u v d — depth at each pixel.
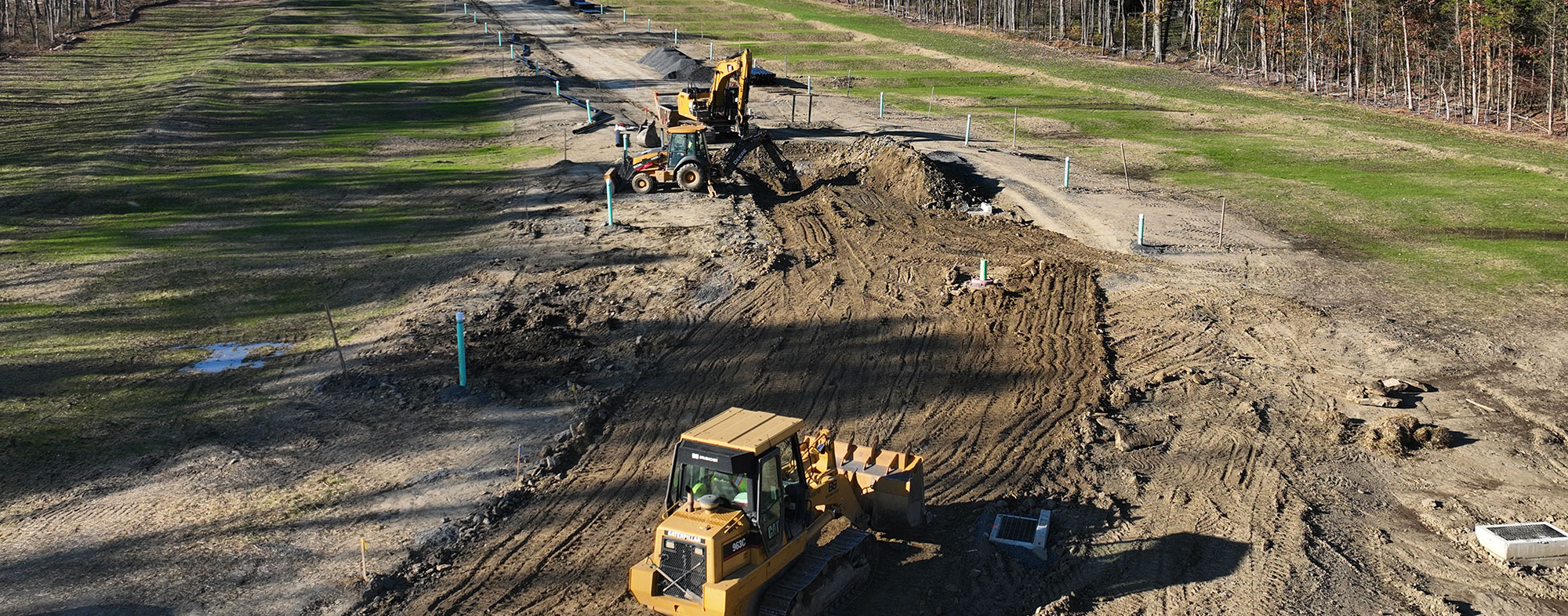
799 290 26.34
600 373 20.83
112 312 24.95
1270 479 16.70
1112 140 49.41
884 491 14.38
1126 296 26.38
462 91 62.03
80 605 12.87
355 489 16.00
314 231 32.84
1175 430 18.61
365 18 96.62
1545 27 55.09
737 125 43.72
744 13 109.56
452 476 16.47
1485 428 18.77
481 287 26.69
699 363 21.50
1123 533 14.95
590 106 55.09
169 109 53.31
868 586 13.51
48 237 32.03
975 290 26.25
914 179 36.69
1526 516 15.53
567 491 16.05
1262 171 42.88
